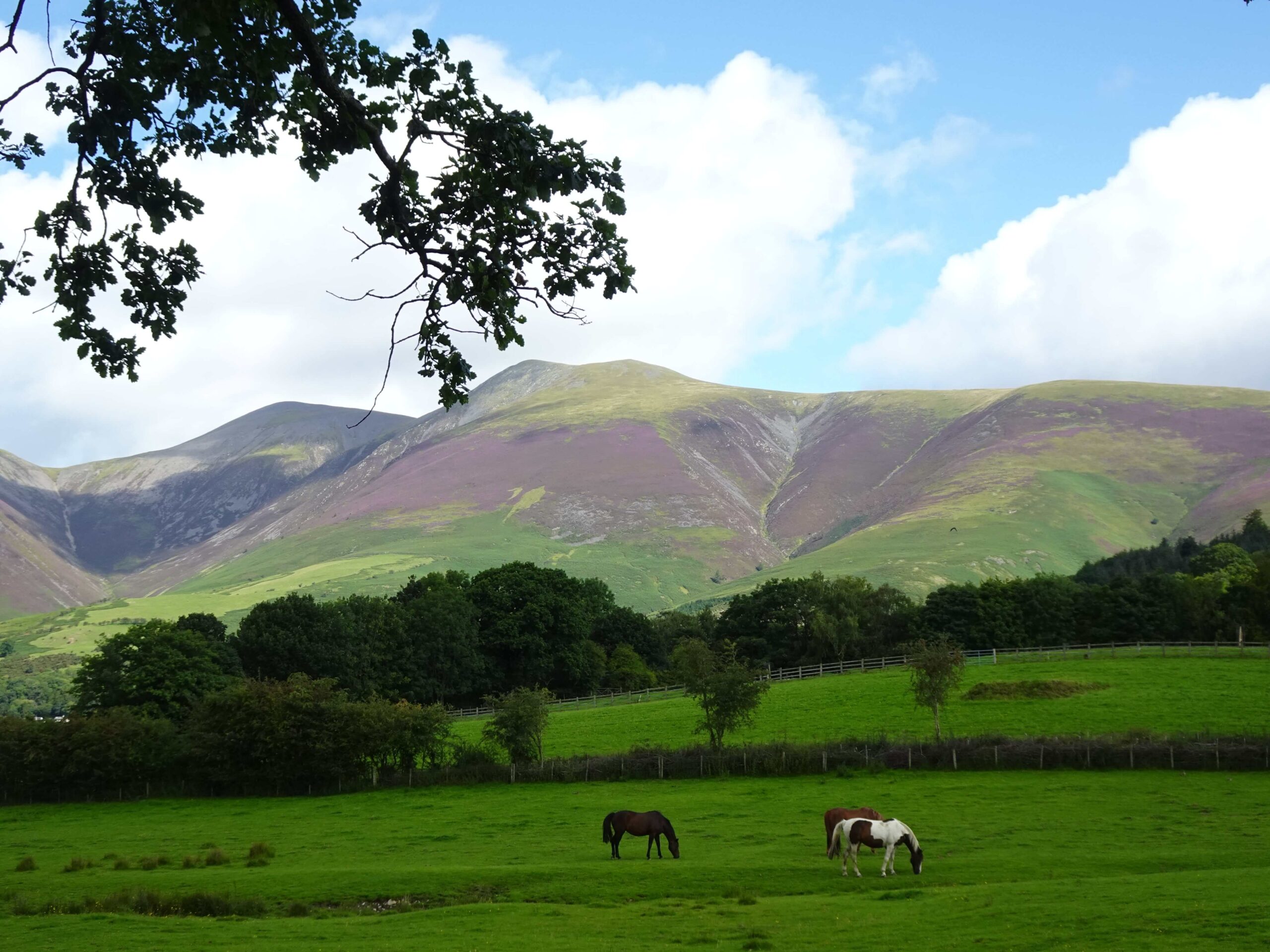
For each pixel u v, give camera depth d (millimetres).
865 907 28344
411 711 73375
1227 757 59906
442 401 14500
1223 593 126062
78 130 13602
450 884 34906
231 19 13008
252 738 72438
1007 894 28125
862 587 138000
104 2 13445
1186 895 25469
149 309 15016
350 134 13461
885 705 92562
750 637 135875
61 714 188500
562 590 135000
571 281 14078
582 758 69375
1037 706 86938
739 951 23234
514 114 13344
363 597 128250
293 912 31672
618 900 32094
